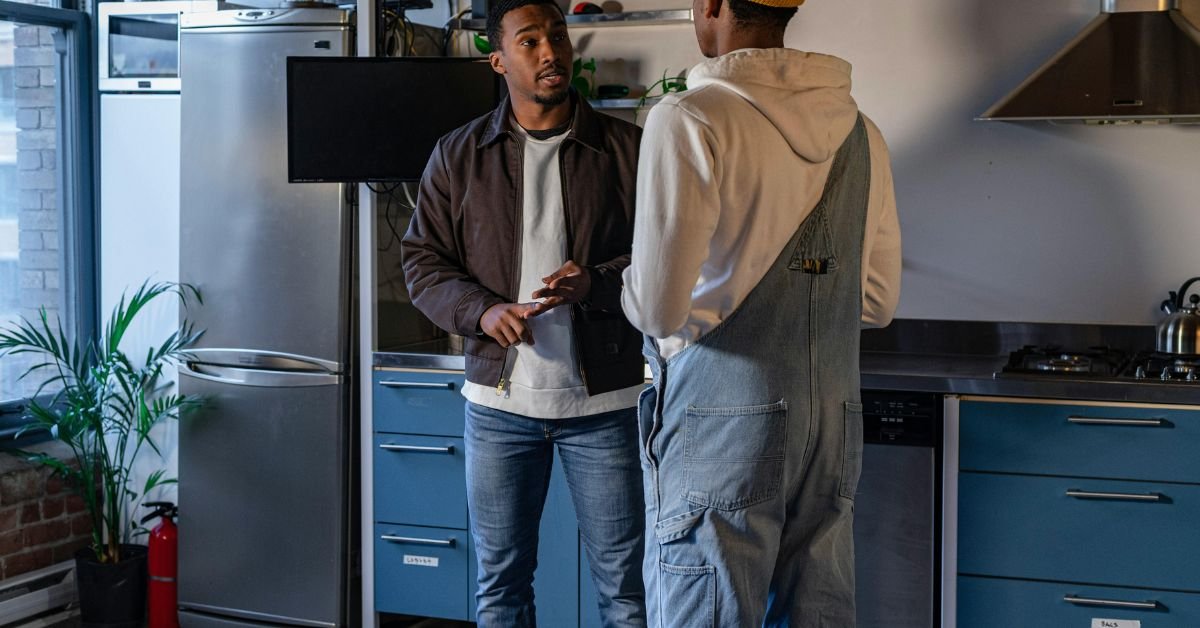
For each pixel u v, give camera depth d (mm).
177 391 3951
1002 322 3549
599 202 2545
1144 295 3434
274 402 3650
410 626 3871
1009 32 3471
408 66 3342
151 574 3832
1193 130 3354
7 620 3807
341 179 3402
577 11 3758
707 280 1736
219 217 3674
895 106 3586
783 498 1754
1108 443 2924
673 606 1792
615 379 2514
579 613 3389
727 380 1741
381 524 3570
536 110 2529
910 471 3061
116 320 3756
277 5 3988
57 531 4023
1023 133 3490
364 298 3543
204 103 3668
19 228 4039
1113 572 2947
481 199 2568
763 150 1664
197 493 3773
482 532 2617
